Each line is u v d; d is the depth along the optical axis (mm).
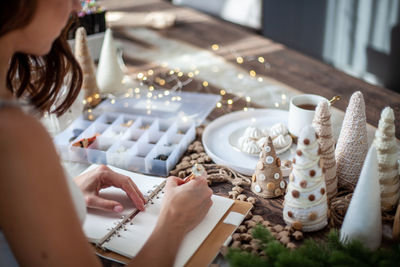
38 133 522
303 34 3064
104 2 2297
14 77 855
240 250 669
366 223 691
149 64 1590
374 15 2562
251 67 1542
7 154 500
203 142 1058
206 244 751
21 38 617
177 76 1495
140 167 990
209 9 3219
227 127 1156
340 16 2770
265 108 1268
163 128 1157
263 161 870
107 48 1336
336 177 860
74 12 773
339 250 665
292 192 767
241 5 3125
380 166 790
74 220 545
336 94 1323
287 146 1013
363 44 2709
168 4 2246
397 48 2496
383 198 801
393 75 2588
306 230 774
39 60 864
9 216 521
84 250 551
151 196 875
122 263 729
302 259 623
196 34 1846
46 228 519
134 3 2275
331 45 2912
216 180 943
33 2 569
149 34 1858
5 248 632
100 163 1025
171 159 990
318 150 741
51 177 524
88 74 1274
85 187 855
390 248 666
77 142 1048
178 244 687
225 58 1620
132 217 828
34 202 510
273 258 655
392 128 771
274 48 1692
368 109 1222
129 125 1138
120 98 1349
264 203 871
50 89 877
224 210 829
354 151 857
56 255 527
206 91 1386
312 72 1486
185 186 763
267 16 3170
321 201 761
